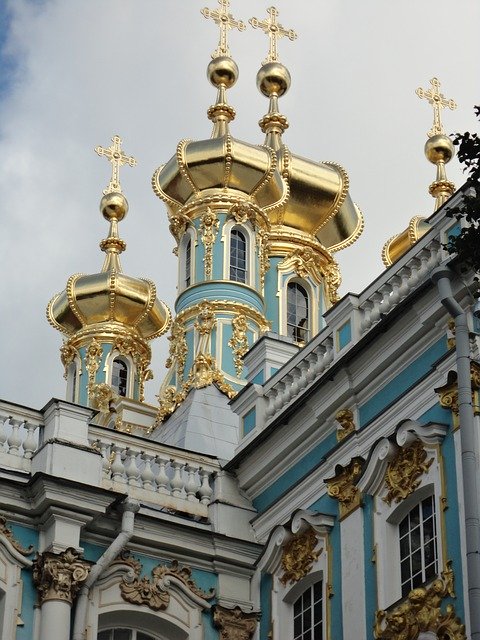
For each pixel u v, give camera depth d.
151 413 46.62
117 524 30.25
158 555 30.70
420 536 27.09
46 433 30.73
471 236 23.55
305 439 30.73
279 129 50.16
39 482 29.45
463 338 23.48
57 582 28.86
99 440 31.31
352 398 29.62
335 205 47.81
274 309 45.91
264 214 45.34
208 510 31.80
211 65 49.75
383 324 28.50
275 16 52.41
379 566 27.55
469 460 22.52
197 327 43.09
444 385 26.97
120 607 29.78
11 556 29.16
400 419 28.19
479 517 22.75
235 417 37.94
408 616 26.39
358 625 27.67
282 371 32.16
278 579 30.45
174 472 32.03
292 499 30.70
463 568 25.53
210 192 45.19
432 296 27.69
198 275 44.22
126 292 50.91
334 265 48.00
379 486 28.17
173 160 45.91
